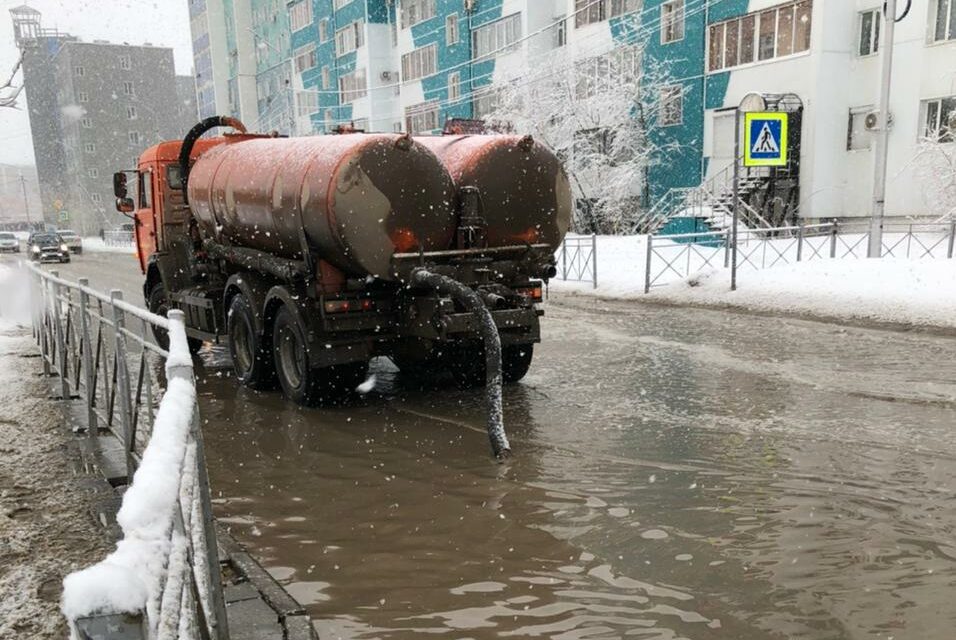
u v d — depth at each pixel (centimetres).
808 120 2194
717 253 1833
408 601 372
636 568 395
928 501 466
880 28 2094
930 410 656
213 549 288
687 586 375
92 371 593
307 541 445
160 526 153
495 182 711
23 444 579
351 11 4366
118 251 4466
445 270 671
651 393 752
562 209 752
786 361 868
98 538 406
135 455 492
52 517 436
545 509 477
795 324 1109
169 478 172
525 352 799
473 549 426
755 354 914
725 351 940
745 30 2367
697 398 726
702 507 469
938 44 1953
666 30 2614
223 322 900
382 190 646
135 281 2284
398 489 523
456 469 559
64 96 7531
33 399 721
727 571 388
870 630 330
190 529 230
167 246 1012
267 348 799
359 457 595
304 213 662
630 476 527
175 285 1015
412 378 867
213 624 280
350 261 656
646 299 1466
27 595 342
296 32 5012
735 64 2412
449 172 700
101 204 7331
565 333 1124
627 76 2656
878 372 798
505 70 3095
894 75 2067
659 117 2677
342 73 4594
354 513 485
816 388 744
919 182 2008
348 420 700
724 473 525
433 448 610
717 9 2428
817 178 2203
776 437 598
